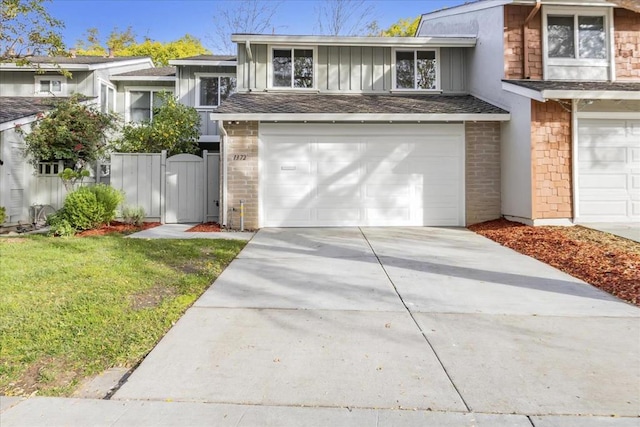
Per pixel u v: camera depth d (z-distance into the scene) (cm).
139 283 536
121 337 372
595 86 980
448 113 1041
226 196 1054
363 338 380
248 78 1251
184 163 1166
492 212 1097
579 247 746
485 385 297
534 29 1070
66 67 1517
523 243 820
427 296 506
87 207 968
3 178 1087
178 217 1163
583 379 305
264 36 1212
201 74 1568
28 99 1417
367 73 1271
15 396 281
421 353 349
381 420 256
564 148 981
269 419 257
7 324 395
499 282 567
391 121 1070
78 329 387
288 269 638
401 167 1095
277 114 1023
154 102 1691
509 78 1069
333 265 666
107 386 295
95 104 1395
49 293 491
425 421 255
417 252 767
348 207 1094
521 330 398
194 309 453
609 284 547
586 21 1082
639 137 1013
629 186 1009
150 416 259
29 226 1099
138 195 1166
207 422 254
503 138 1085
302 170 1084
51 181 1227
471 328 404
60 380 301
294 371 318
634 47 1080
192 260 676
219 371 317
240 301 483
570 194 985
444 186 1101
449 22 1385
